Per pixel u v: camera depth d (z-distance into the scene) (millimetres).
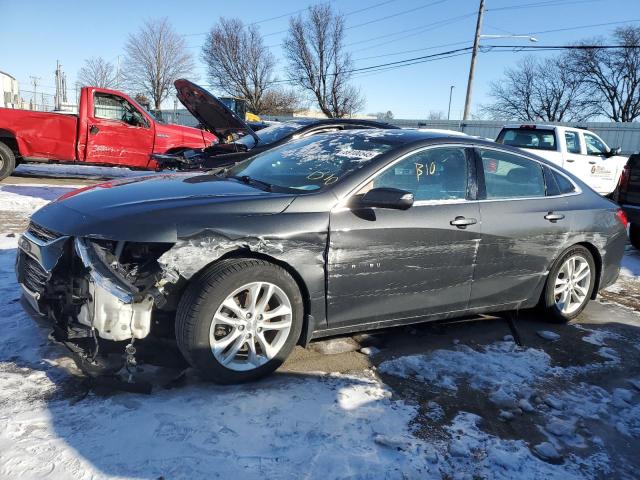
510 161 4254
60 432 2535
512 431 2924
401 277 3566
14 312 3840
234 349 3053
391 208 3307
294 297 3201
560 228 4348
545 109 57156
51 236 3027
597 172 12797
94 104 10648
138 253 3027
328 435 2707
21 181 11188
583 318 4871
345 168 3568
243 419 2775
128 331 2807
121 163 11055
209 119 8406
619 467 2703
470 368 3623
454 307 3936
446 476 2484
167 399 2908
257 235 3041
